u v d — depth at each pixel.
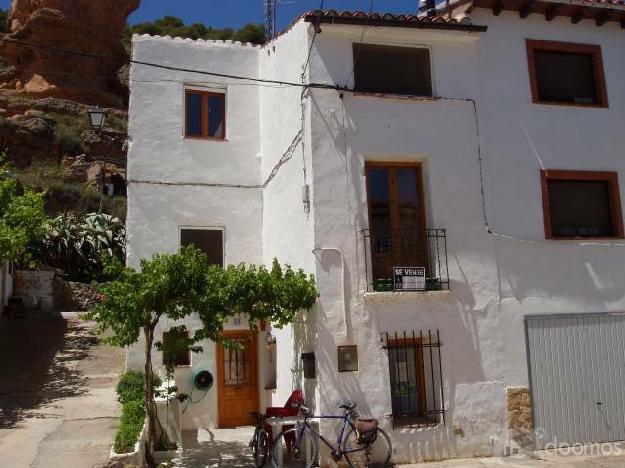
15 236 11.61
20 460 7.81
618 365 10.29
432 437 9.15
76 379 12.80
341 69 9.84
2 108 36.59
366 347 9.09
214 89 12.95
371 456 8.78
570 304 10.26
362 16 9.71
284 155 10.93
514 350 9.83
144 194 12.07
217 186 12.51
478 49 10.70
